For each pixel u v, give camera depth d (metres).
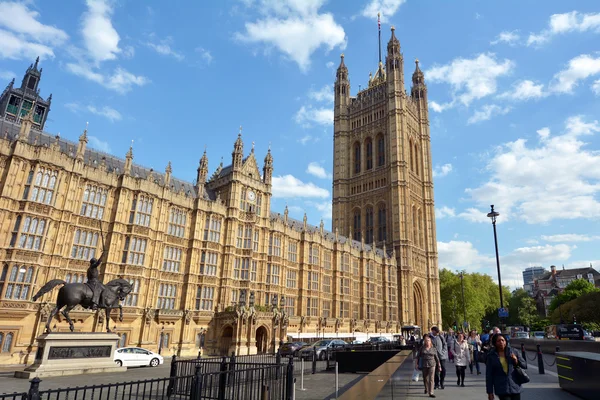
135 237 45.09
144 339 43.75
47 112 61.75
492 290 151.12
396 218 109.69
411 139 126.88
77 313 38.66
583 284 119.12
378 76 138.00
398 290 102.69
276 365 17.91
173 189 51.69
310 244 74.50
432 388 18.17
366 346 39.94
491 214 39.81
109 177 44.69
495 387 11.34
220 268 54.38
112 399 17.12
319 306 73.31
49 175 38.75
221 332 51.09
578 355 18.97
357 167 127.62
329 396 20.17
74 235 40.38
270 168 65.56
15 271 34.97
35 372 23.38
